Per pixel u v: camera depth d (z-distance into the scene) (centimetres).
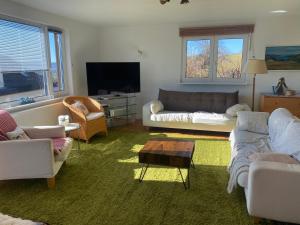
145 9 363
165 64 513
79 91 483
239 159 222
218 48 475
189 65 501
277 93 430
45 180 262
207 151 341
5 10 308
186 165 226
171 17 425
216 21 462
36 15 360
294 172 163
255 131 303
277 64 445
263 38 444
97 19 441
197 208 208
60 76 443
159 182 255
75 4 332
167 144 261
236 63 471
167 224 188
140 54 524
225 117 401
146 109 444
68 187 247
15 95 344
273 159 190
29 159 235
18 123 318
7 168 235
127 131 452
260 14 405
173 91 483
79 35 472
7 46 325
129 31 520
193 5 339
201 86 500
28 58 362
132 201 220
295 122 226
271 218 176
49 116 385
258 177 170
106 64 471
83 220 194
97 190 240
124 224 188
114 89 488
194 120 414
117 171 283
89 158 322
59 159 253
